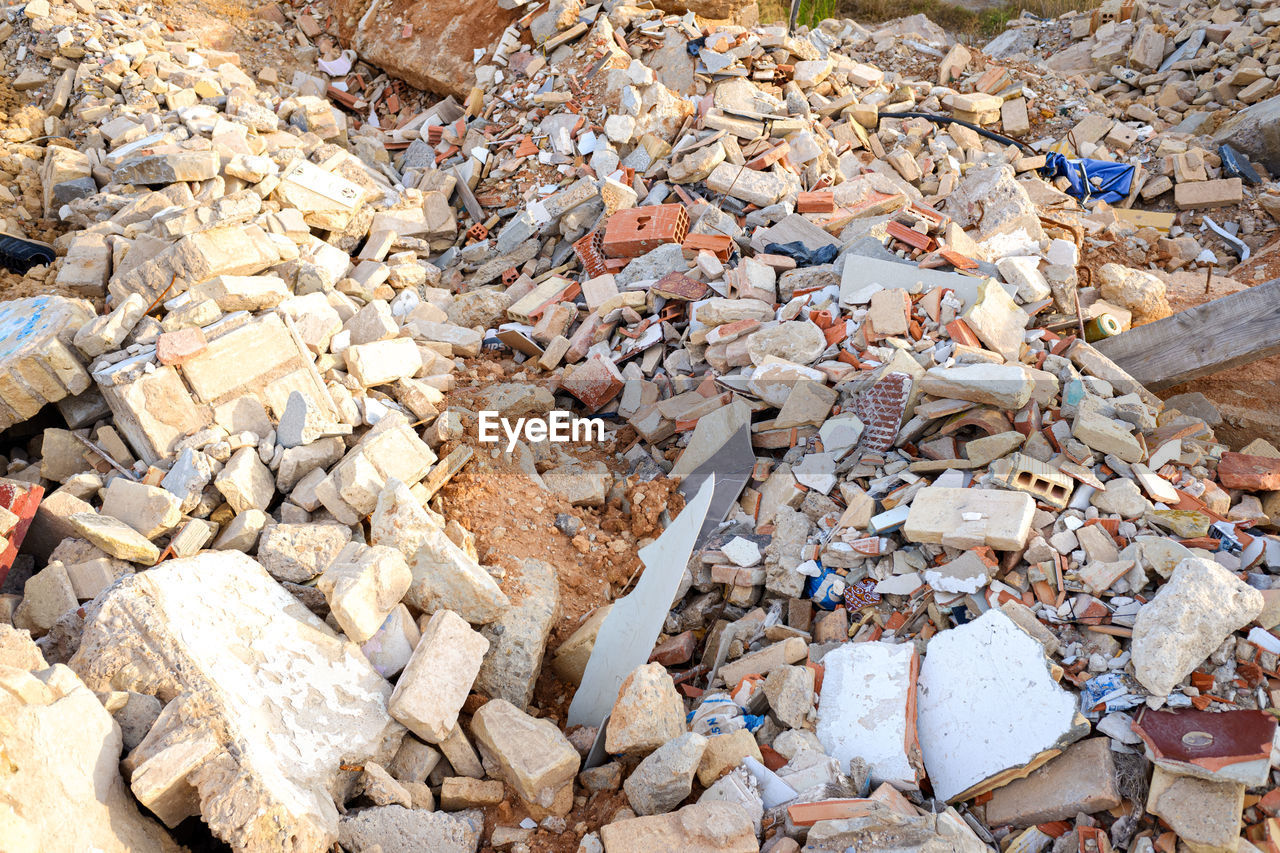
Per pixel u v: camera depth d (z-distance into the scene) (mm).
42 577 2297
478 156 4312
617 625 2531
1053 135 5020
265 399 2719
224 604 2221
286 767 2045
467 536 2648
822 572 2633
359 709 2221
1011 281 3195
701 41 4371
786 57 4469
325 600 2396
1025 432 2721
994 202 3678
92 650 2074
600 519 3014
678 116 4137
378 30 5098
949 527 2482
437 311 3598
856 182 3889
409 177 4398
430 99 5086
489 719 2246
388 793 2135
